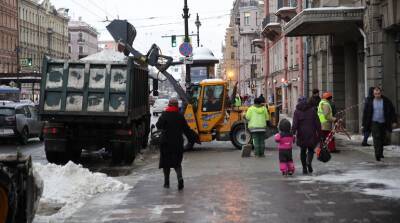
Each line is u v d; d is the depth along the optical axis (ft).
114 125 54.90
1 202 22.89
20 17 335.26
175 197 33.99
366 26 69.41
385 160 49.08
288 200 31.99
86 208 31.37
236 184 38.19
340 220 26.81
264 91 217.97
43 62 54.19
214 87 66.85
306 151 45.42
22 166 24.52
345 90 87.45
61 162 56.59
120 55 65.21
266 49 208.74
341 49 88.69
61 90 53.93
